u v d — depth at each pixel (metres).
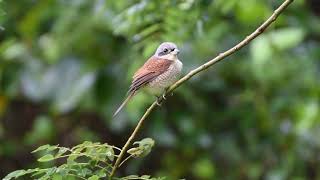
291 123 12.70
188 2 9.91
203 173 13.30
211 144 13.01
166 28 9.77
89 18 12.18
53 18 12.82
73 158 6.59
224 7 10.73
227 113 12.91
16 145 14.01
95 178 6.49
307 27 12.73
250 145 12.95
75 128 13.63
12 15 12.88
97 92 12.43
